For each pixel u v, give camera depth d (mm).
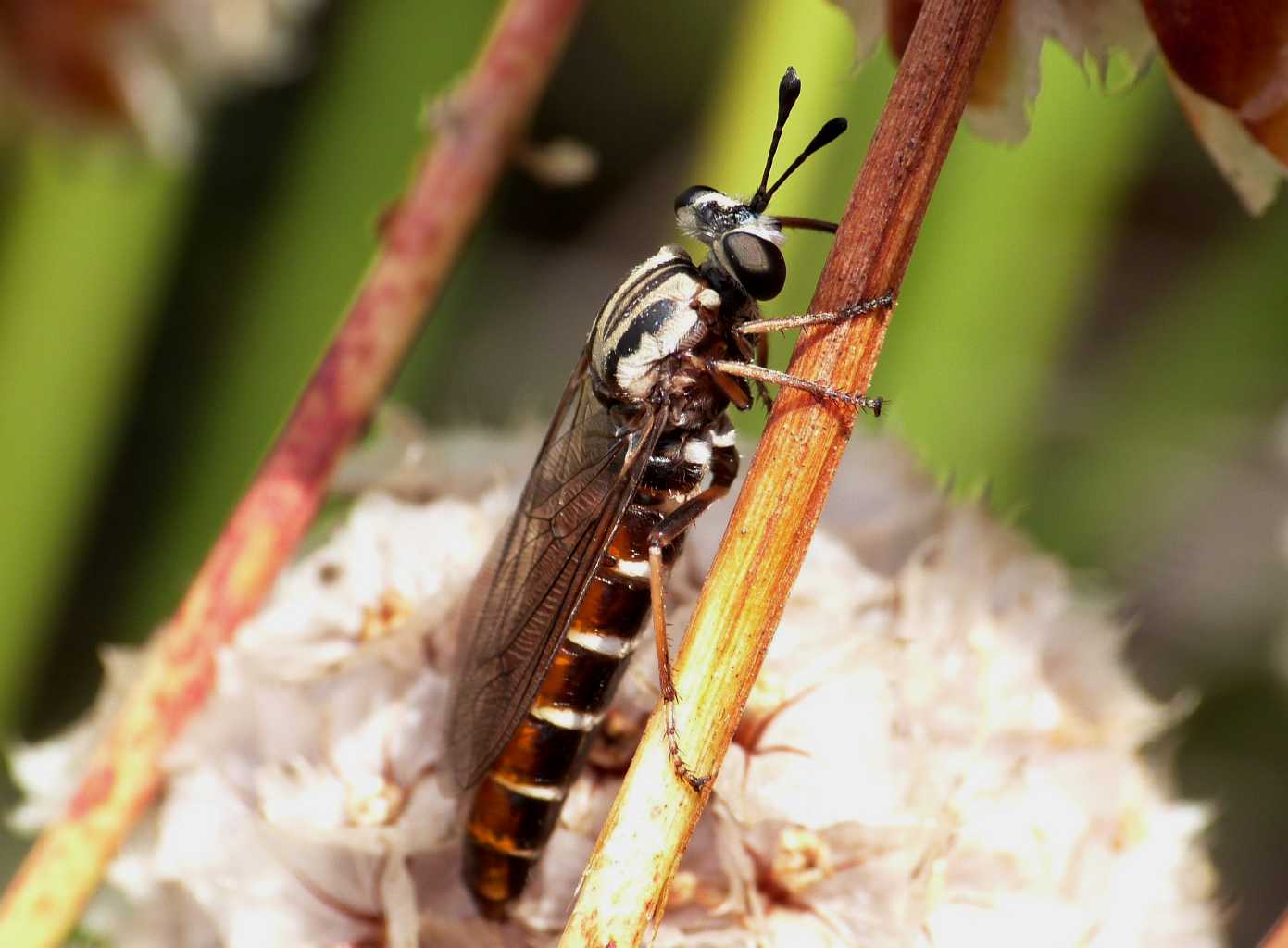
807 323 102
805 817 108
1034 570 117
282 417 140
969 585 114
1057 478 147
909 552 116
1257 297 147
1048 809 112
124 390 141
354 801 111
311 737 112
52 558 138
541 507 113
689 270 113
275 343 140
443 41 141
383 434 121
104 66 132
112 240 138
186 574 139
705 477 114
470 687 110
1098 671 116
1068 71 134
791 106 111
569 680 110
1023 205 135
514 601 111
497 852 109
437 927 109
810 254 129
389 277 118
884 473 118
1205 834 136
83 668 144
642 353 113
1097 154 135
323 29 147
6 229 138
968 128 108
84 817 113
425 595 115
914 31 102
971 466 135
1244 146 108
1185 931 116
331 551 117
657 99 162
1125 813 114
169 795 114
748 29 129
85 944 121
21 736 139
